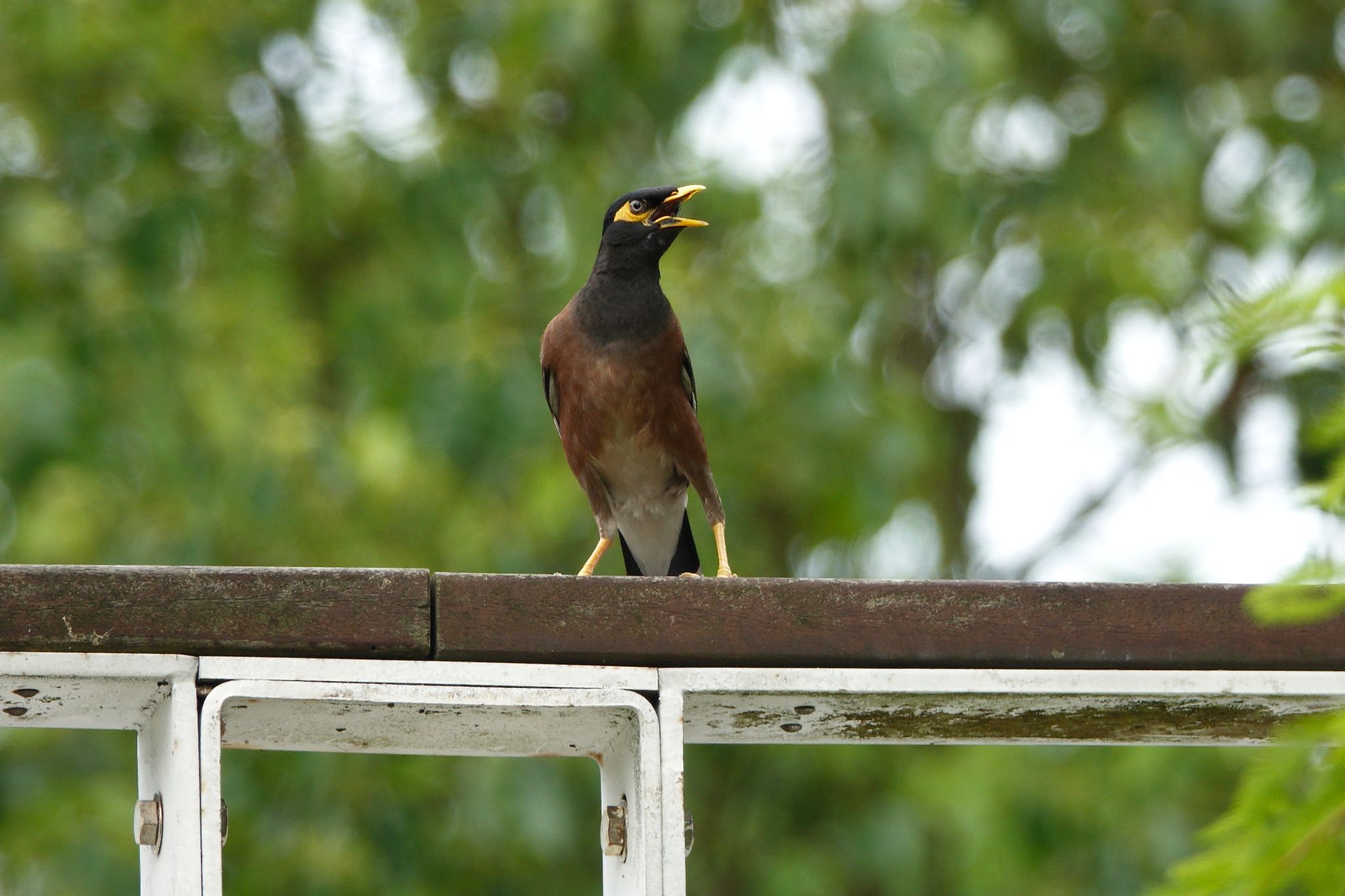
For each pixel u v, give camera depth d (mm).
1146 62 14180
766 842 12547
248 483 12023
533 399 12125
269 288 13438
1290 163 13711
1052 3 13219
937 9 12789
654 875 4031
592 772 11344
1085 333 13352
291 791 11633
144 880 4348
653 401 7562
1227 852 2725
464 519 12250
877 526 12742
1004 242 13977
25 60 13195
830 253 13172
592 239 12797
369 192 13555
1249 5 13094
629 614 4156
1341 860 2684
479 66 13656
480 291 13172
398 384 12695
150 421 12148
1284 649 4297
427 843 11688
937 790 11641
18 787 11312
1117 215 14016
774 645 4188
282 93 14180
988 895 11531
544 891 12391
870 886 13117
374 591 4055
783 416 12656
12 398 11438
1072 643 4270
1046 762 11383
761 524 13336
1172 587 4316
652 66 13234
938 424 14555
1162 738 4867
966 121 13477
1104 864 11055
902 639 4230
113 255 12828
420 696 4031
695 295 12688
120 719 4418
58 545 11898
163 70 13320
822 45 12680
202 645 3955
